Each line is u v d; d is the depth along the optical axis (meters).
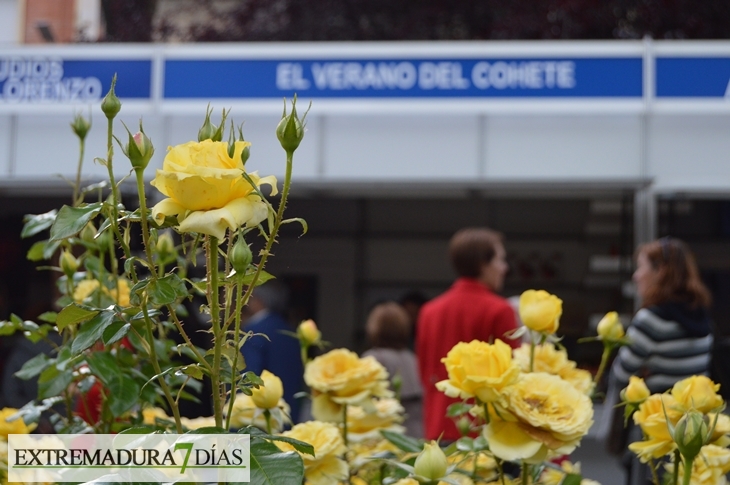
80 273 1.30
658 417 1.07
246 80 5.39
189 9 10.61
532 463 0.96
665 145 5.34
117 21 10.20
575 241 7.64
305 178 5.41
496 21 9.77
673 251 2.91
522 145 5.42
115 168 4.33
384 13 10.13
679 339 2.78
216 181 0.72
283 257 7.94
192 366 0.80
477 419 1.32
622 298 6.92
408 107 5.38
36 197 7.68
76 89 5.45
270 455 0.76
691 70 5.30
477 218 7.82
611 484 3.65
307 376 1.30
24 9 9.48
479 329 3.00
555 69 5.35
